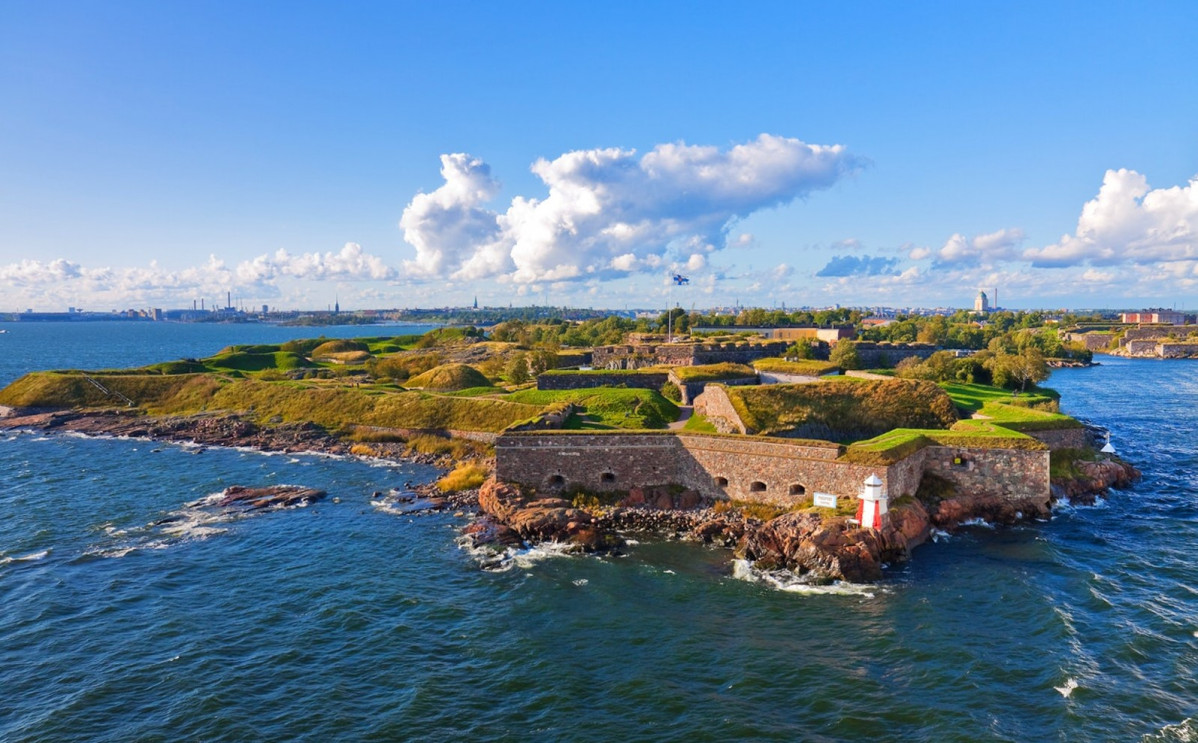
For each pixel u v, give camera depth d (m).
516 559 48.00
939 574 43.81
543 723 29.62
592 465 59.47
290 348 180.50
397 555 48.88
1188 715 28.94
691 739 28.36
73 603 40.94
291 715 30.27
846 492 50.44
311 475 72.19
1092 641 35.06
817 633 36.88
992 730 28.25
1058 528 51.72
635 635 37.16
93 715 30.27
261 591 42.88
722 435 57.47
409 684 32.66
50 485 67.25
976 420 64.50
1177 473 68.00
